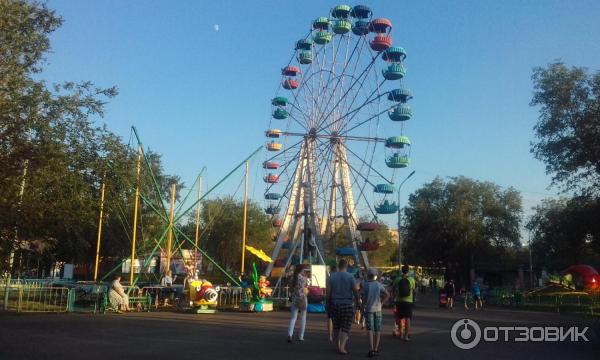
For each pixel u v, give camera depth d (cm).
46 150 1403
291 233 3572
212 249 5497
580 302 2892
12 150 1377
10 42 1438
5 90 1409
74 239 2795
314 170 3600
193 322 1630
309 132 3641
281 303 2320
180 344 1137
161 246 3281
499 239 5581
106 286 2169
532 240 5472
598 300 2847
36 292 2109
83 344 1113
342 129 3572
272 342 1194
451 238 5528
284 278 3200
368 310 1055
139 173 1856
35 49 1484
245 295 2266
